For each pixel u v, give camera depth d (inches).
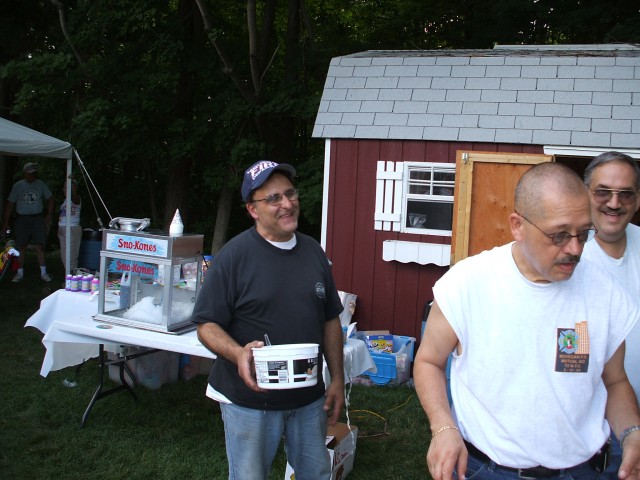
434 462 70.7
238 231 561.6
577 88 262.2
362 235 280.5
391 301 276.1
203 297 101.7
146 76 418.9
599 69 265.9
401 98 280.4
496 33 536.4
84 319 167.2
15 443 164.9
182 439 172.4
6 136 307.9
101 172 577.3
